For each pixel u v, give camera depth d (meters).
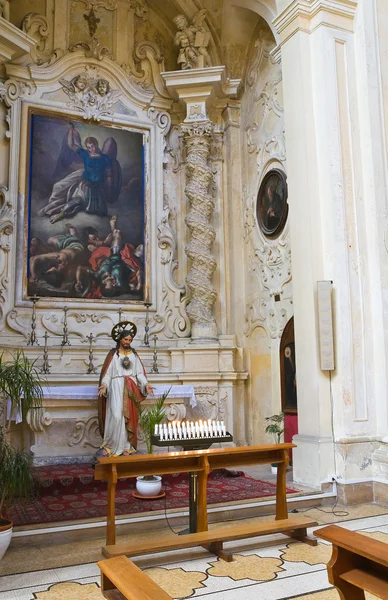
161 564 4.30
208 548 4.59
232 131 9.95
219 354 9.08
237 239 9.70
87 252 9.04
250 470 7.79
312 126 6.97
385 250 6.64
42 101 9.02
